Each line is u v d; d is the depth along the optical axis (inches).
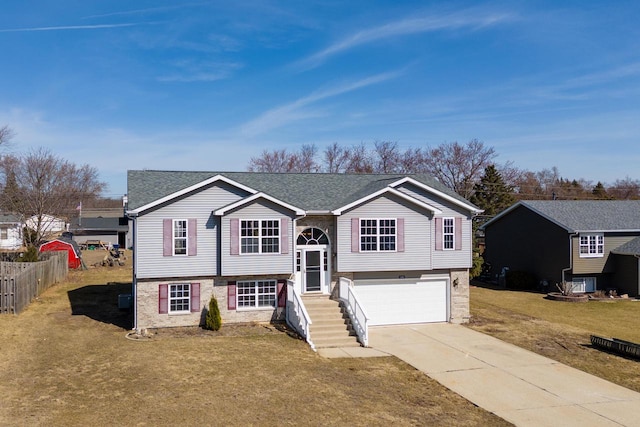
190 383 659.4
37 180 2234.3
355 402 625.3
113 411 562.3
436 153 3100.4
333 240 1066.7
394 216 1073.5
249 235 992.9
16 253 1872.5
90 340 866.1
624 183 4426.7
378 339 968.3
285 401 612.1
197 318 985.5
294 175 1242.6
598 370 796.0
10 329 916.0
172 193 965.8
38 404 574.9
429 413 607.2
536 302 1391.5
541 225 1599.4
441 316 1127.0
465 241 1134.4
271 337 921.5
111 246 2970.0
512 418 604.1
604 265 1518.2
